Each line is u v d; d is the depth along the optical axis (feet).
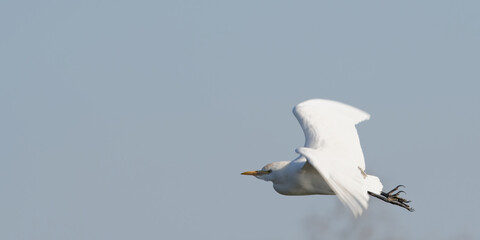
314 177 49.65
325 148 46.57
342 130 48.37
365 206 38.70
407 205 55.57
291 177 50.39
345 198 38.91
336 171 40.14
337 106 50.67
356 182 40.24
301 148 41.55
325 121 49.06
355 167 41.63
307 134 48.34
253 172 52.08
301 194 51.13
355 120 49.73
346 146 47.14
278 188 51.62
